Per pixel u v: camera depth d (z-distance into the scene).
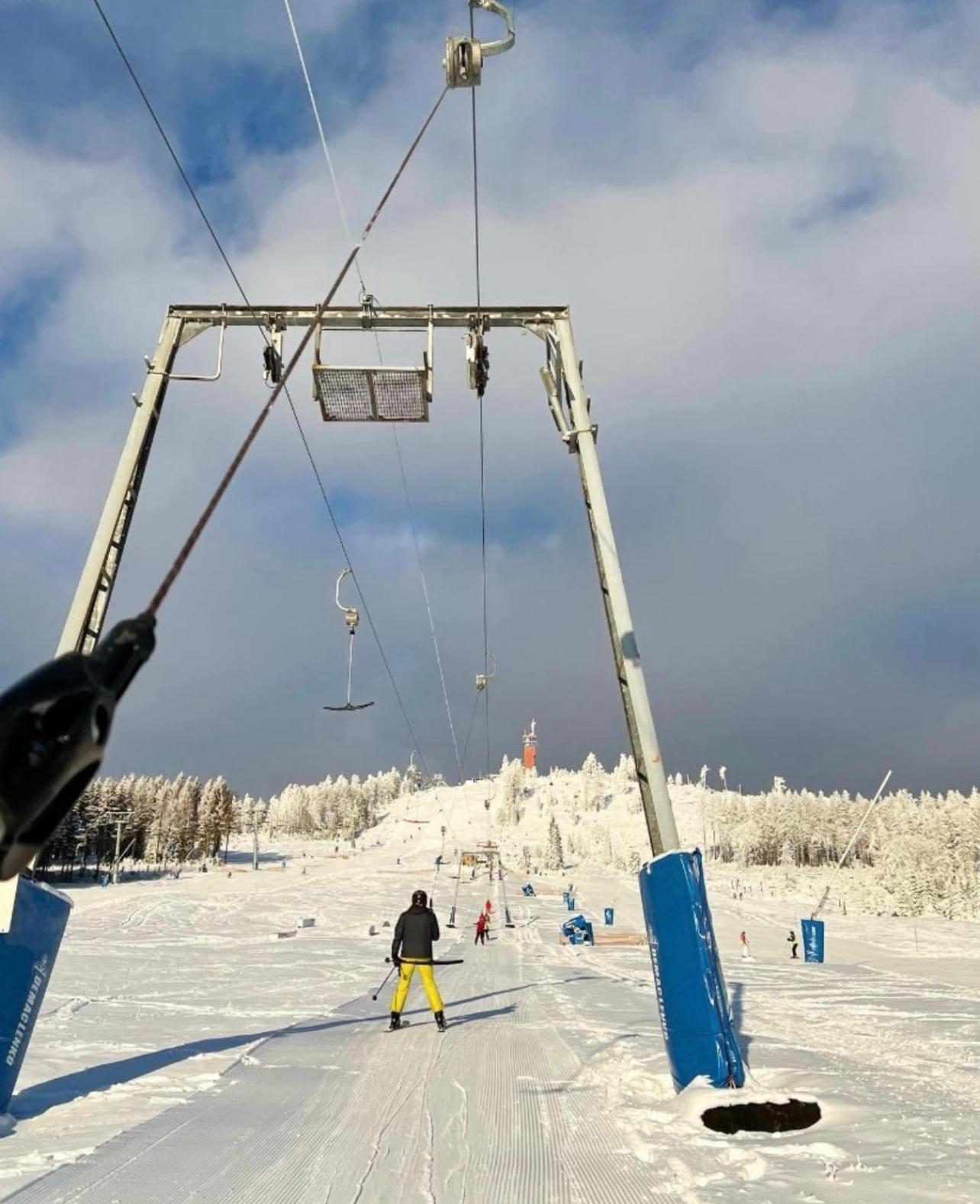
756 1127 5.62
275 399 2.88
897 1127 5.61
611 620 7.77
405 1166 4.91
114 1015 10.78
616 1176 4.74
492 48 5.02
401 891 87.62
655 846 6.95
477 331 8.77
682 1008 6.29
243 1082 6.96
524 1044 8.87
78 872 119.06
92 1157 5.00
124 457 8.02
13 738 0.90
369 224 3.98
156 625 1.19
